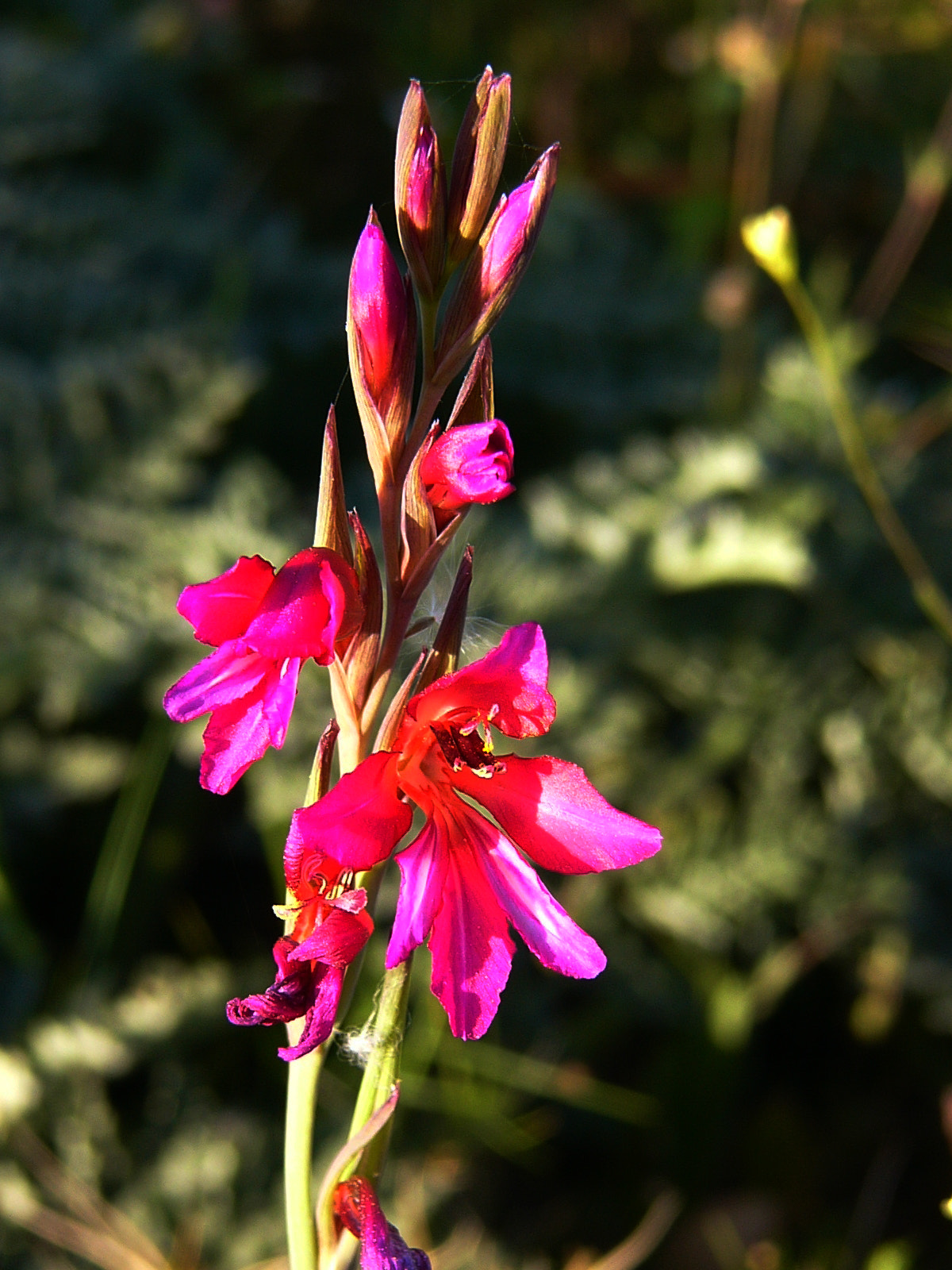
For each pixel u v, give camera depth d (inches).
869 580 22.5
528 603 21.1
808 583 20.8
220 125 30.8
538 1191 18.4
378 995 9.2
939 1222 18.3
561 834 9.1
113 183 27.3
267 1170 16.8
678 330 26.0
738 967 20.5
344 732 9.2
